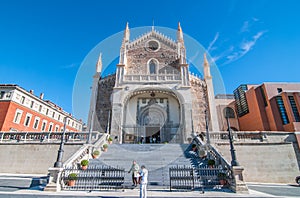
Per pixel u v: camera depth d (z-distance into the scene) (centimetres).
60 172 916
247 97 2880
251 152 1590
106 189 880
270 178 1495
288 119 2203
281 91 2562
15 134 1803
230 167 957
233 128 3033
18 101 2978
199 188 916
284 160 1555
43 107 3531
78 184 930
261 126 2500
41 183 1109
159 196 757
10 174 1552
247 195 809
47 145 1689
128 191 845
